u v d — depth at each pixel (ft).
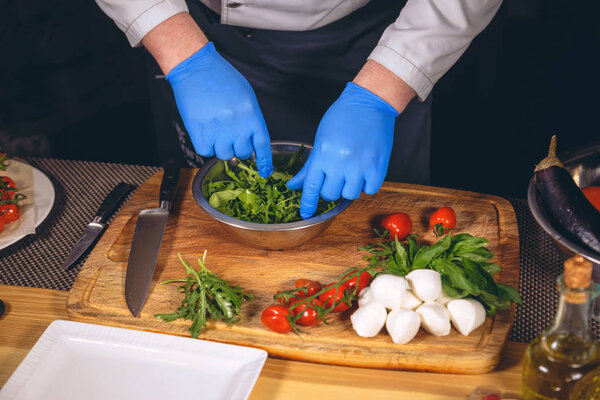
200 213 4.67
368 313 3.43
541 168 3.92
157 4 4.39
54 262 4.25
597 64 11.37
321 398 3.26
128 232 4.48
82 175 5.15
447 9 4.25
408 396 3.26
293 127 6.14
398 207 4.66
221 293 3.63
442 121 10.44
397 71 4.28
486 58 10.44
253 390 3.31
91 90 10.55
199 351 3.38
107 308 3.81
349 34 5.42
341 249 4.28
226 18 5.25
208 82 4.38
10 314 3.80
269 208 4.29
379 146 4.25
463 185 9.07
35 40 9.57
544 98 10.73
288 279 4.03
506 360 3.47
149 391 3.26
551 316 3.76
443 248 3.63
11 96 9.77
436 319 3.41
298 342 3.53
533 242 4.34
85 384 3.29
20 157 5.23
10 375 3.45
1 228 4.32
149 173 5.19
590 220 3.58
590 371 2.70
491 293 3.49
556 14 12.53
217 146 4.35
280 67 5.68
